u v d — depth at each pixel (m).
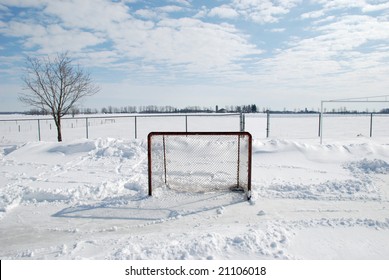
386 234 4.95
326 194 7.12
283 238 4.73
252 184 7.89
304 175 8.93
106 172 9.58
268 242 4.58
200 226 5.48
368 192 7.22
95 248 4.58
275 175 8.94
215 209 6.34
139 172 9.54
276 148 11.73
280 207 6.38
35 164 10.95
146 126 35.81
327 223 5.41
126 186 8.13
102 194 7.48
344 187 7.50
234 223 5.59
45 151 12.82
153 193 7.30
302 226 5.30
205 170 9.20
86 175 9.21
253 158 11.06
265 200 6.83
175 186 7.82
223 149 11.39
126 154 11.96
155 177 8.27
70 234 5.29
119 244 4.71
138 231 5.35
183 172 8.99
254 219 5.76
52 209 6.54
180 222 5.72
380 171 9.13
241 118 16.41
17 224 5.77
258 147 11.89
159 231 5.31
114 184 8.03
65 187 7.91
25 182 8.45
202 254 4.23
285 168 9.81
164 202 6.78
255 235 4.71
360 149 11.42
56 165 10.71
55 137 25.03
